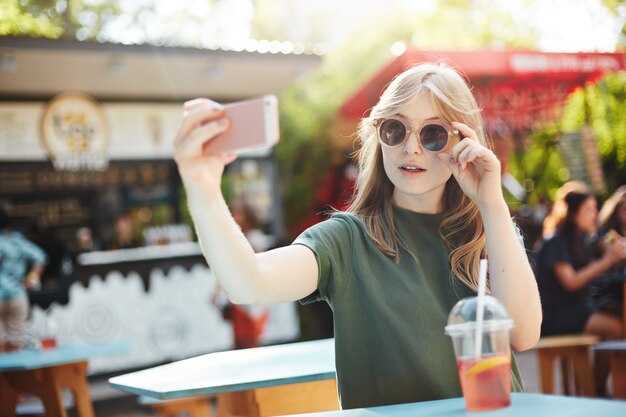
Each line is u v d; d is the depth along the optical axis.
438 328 2.26
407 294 2.28
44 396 4.96
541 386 5.63
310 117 12.59
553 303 6.12
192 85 10.38
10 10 11.82
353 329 2.29
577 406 1.74
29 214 11.62
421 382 2.22
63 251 11.33
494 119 7.75
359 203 2.46
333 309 2.32
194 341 9.19
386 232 2.36
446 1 13.28
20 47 8.36
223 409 3.53
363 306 2.31
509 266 2.12
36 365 4.54
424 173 2.29
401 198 2.42
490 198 2.13
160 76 9.94
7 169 10.20
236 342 8.92
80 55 8.84
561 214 6.36
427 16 13.61
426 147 2.28
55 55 8.81
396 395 2.23
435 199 2.41
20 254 8.11
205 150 1.80
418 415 1.82
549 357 5.60
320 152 12.49
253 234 9.96
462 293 2.34
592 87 9.01
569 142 8.51
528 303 2.12
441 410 1.86
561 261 6.12
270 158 11.39
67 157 10.44
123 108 10.73
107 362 8.69
